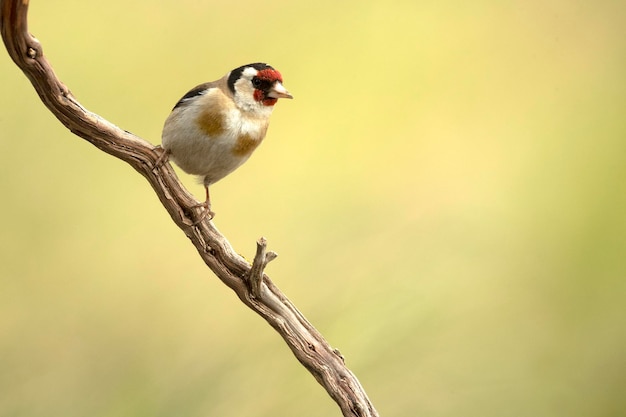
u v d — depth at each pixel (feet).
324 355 19.58
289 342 19.56
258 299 19.48
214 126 22.76
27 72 17.85
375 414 19.61
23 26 17.06
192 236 19.66
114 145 19.24
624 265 37.09
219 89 23.12
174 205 19.60
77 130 18.84
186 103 22.82
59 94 18.39
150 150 19.40
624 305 35.70
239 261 19.58
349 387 19.52
